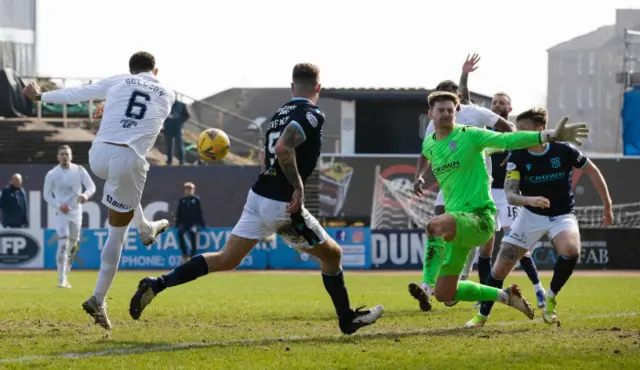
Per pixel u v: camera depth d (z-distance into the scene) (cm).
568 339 1428
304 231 1370
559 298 2425
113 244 1527
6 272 4325
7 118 6241
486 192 1483
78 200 3056
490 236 1488
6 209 4644
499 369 1141
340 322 1467
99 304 1522
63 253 3033
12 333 1503
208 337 1462
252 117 9475
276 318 1822
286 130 1327
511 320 1773
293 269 4669
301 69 1388
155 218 4922
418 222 5012
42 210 4756
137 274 4094
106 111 1538
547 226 1680
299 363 1183
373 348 1323
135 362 1191
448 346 1341
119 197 1523
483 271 2181
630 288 2962
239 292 2723
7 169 4778
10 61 6919
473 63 2119
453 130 1496
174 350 1303
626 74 6372
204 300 2353
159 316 1855
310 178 5091
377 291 2816
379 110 5894
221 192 4928
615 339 1427
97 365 1166
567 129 1366
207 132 1947
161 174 4925
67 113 6397
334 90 5800
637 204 5069
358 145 5891
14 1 6956
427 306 1479
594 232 4825
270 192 1379
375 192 5031
